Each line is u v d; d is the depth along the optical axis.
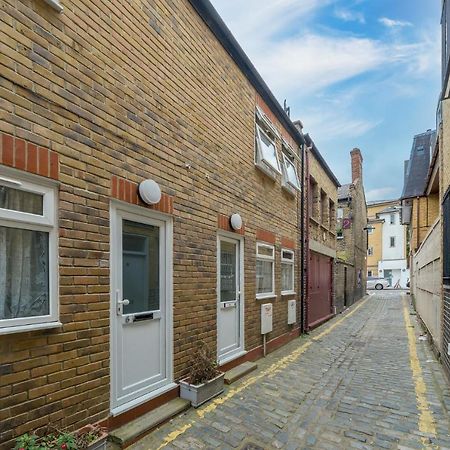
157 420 3.50
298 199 9.28
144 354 3.73
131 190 3.53
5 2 2.45
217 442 3.27
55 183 2.78
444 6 7.93
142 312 3.71
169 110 4.16
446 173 6.15
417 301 13.28
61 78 2.84
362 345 8.00
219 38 5.36
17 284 2.57
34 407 2.54
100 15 3.24
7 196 2.51
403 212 16.97
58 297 2.76
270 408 4.11
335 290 14.02
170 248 4.16
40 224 2.67
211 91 5.13
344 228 19.72
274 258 7.50
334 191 14.43
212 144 5.12
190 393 4.05
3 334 2.36
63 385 2.76
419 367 6.06
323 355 6.92
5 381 2.38
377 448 3.22
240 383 5.00
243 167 6.12
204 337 4.76
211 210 5.04
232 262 5.86
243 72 6.23
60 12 2.85
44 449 2.35
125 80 3.51
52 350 2.69
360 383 5.15
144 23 3.80
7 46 2.45
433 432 3.54
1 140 2.40
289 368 5.91
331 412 4.04
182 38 4.47
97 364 3.07
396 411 4.08
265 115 7.13
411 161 16.38
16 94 2.50
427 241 8.91
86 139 3.05
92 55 3.14
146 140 3.77
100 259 3.15
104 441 2.75
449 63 6.27
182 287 4.34
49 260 2.75
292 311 8.32
